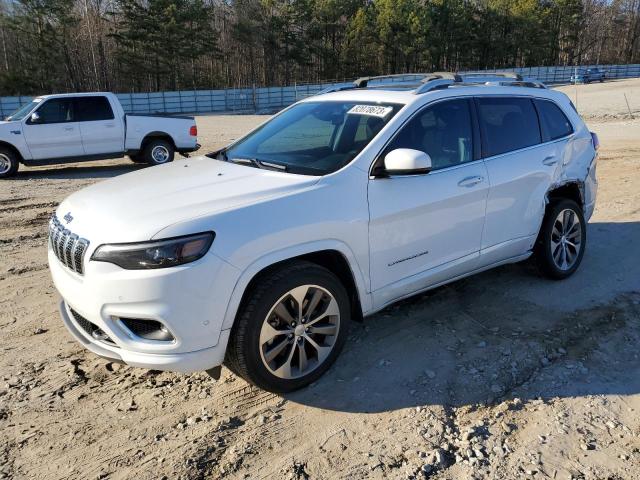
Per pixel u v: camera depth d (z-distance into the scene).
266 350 3.28
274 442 3.05
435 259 4.09
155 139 14.17
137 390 3.56
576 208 5.21
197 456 2.94
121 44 64.19
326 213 3.41
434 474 2.81
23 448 3.03
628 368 3.76
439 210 4.00
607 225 7.09
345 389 3.52
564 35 96.94
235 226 3.09
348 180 3.58
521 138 4.76
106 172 13.57
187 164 4.30
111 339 3.13
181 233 2.96
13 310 4.78
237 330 3.17
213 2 82.06
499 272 5.45
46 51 60.66
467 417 3.25
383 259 3.76
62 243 3.35
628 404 3.37
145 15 64.19
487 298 4.84
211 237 3.01
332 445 3.02
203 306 3.01
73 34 63.19
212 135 23.02
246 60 80.31
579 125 5.41
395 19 75.75
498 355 3.89
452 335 4.18
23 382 3.64
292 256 3.29
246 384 3.61
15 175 12.73
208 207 3.17
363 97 4.36
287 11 75.31
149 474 2.82
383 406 3.35
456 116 4.29
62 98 12.87
